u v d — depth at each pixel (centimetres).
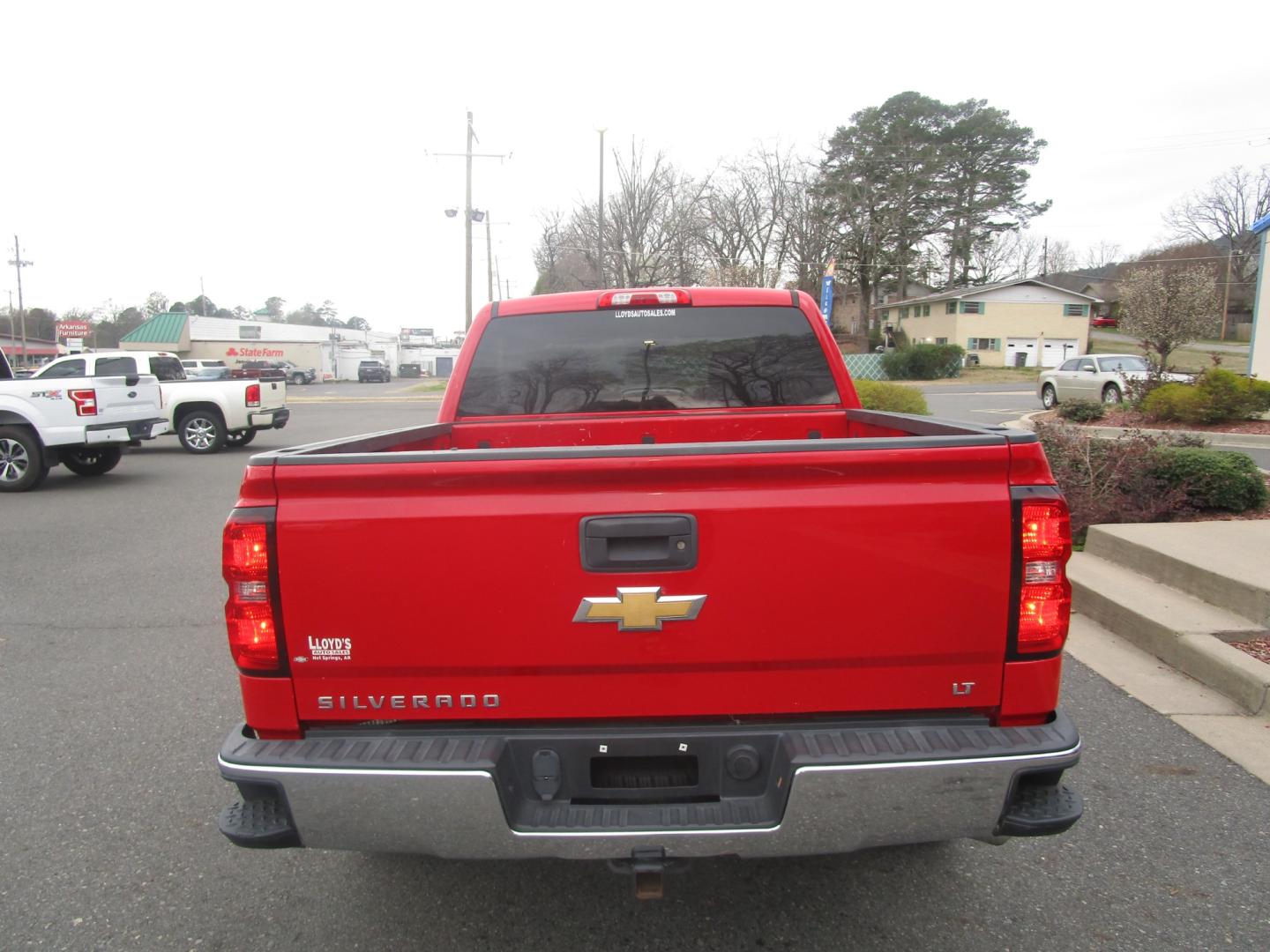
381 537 215
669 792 225
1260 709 413
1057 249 9044
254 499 218
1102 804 337
